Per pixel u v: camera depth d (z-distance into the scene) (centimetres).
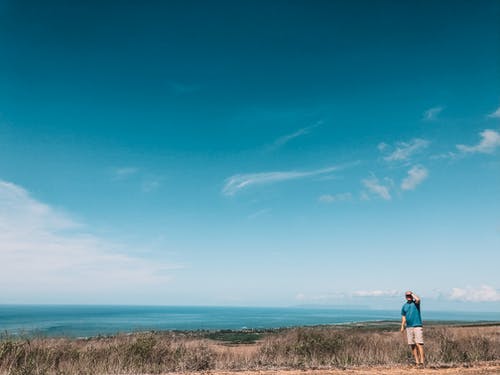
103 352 1378
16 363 1204
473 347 1623
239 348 1712
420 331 1365
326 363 1405
